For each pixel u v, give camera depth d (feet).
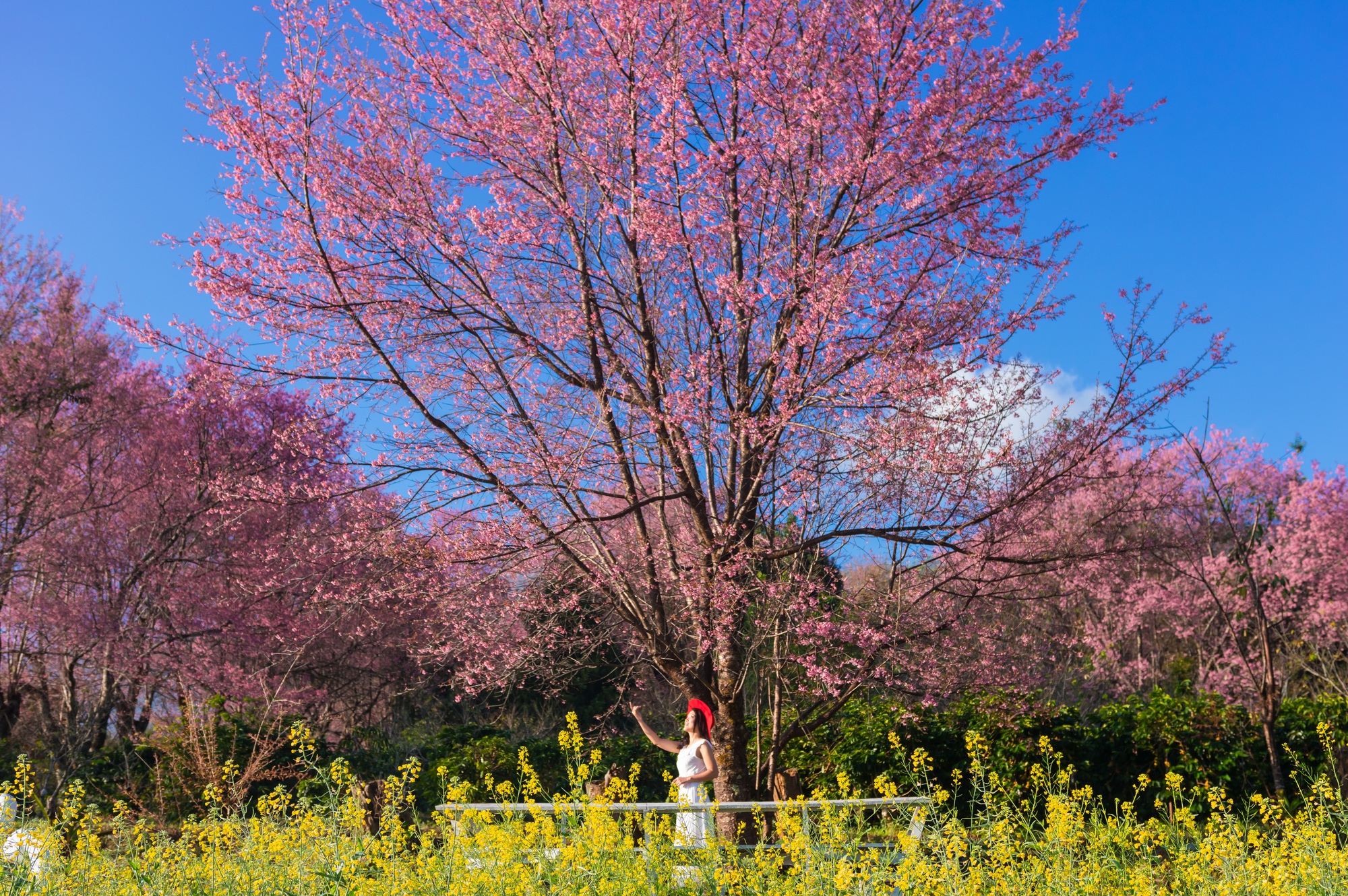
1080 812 15.83
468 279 25.96
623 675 29.22
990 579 25.40
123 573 45.37
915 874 12.91
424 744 43.60
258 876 14.51
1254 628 52.65
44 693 46.01
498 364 25.18
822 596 25.11
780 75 24.98
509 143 25.73
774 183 24.67
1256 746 32.30
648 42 25.12
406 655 48.62
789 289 23.99
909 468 23.49
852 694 25.41
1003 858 13.97
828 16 24.59
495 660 26.96
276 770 31.96
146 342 25.26
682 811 17.10
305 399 50.60
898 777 33.55
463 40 25.67
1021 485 24.27
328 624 26.84
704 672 25.85
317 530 26.58
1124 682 54.70
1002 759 31.86
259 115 23.99
